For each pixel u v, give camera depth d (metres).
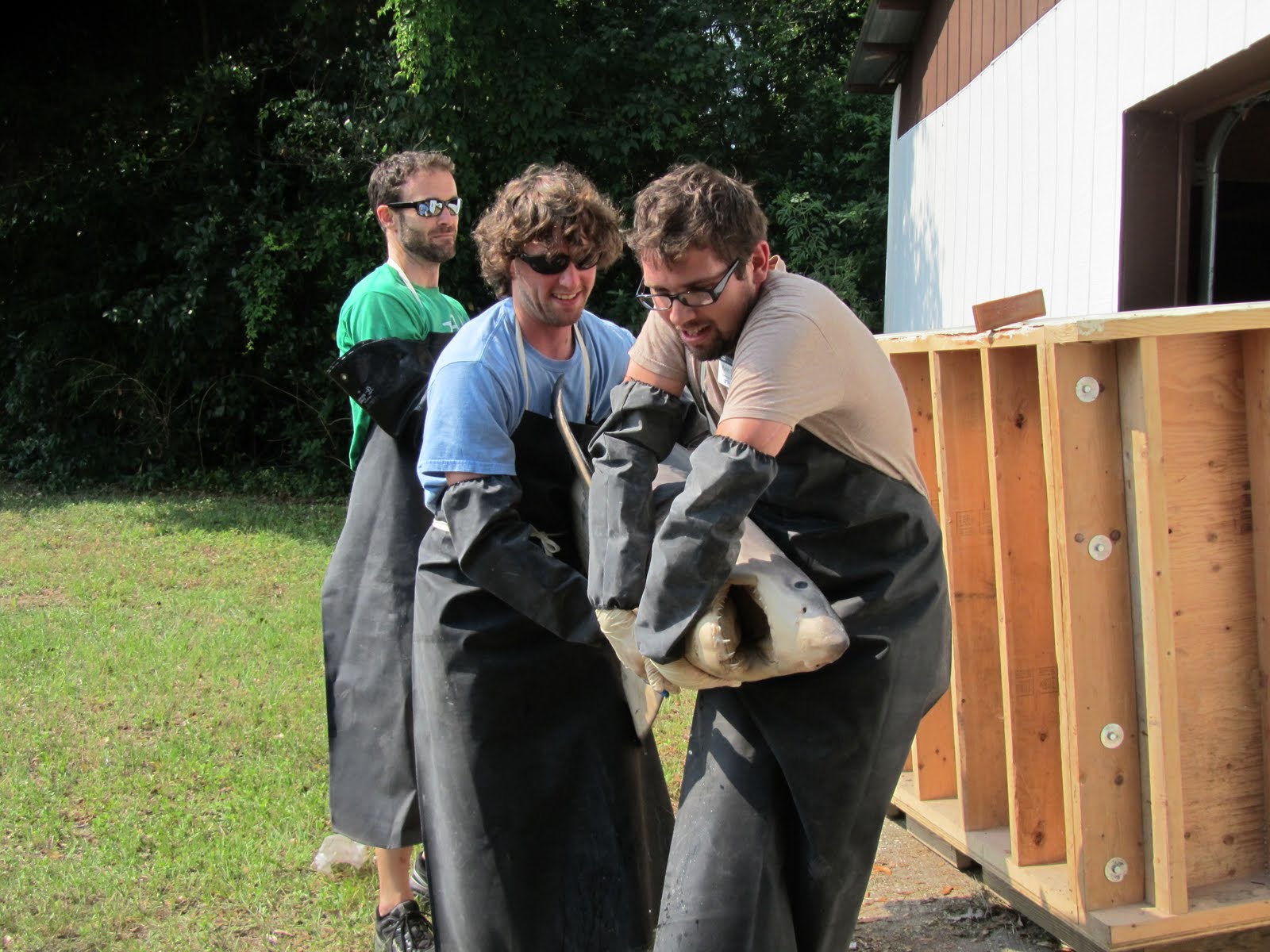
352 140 10.57
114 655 5.53
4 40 10.55
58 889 3.25
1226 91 4.81
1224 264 9.31
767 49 11.83
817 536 2.18
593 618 2.37
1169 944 2.79
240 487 11.46
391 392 2.92
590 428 2.55
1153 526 2.57
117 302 11.27
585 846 2.54
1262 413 2.65
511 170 10.59
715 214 1.95
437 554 2.57
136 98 11.10
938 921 3.18
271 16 10.88
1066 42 5.79
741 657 2.05
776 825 2.17
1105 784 2.69
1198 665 2.73
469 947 2.51
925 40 8.20
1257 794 2.80
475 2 9.86
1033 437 2.95
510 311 2.54
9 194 11.40
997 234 6.79
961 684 3.21
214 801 3.87
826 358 2.03
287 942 3.04
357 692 3.01
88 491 11.27
